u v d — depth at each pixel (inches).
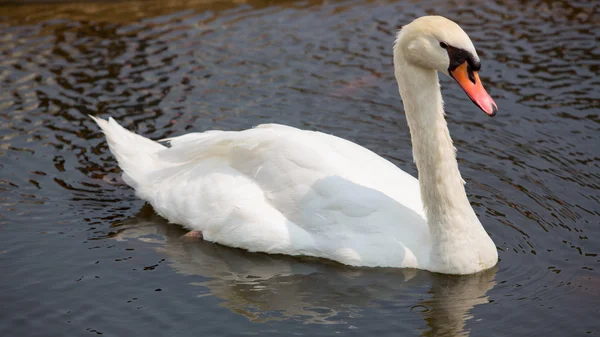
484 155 600.4
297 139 492.7
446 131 449.7
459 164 589.0
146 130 615.8
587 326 416.8
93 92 663.8
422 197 461.7
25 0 794.8
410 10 816.3
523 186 560.1
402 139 623.8
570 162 586.6
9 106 639.1
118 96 660.7
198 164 517.0
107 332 413.1
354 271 467.5
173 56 722.2
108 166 581.3
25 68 691.4
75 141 605.3
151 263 477.4
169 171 525.0
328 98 671.8
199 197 503.2
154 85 678.5
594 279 457.7
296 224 484.1
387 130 633.6
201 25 778.8
